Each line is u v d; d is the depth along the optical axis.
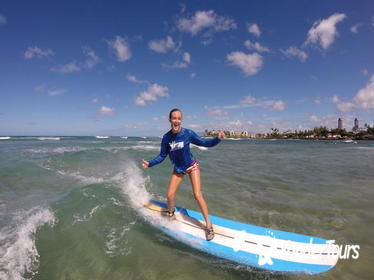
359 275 2.55
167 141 3.59
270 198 5.28
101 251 2.94
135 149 17.39
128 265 2.67
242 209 4.55
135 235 3.38
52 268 2.59
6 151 14.02
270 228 3.75
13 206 4.37
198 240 3.29
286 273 2.65
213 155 15.76
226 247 3.12
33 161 9.47
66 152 13.30
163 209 4.31
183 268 2.67
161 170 8.73
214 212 4.38
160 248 3.07
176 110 3.40
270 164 11.15
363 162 12.27
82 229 3.49
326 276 2.57
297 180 7.27
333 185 6.59
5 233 3.31
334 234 3.54
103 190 5.47
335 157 15.17
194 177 3.52
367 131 121.25
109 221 3.80
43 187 5.75
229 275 2.59
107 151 14.84
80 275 2.48
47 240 3.16
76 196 4.93
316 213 4.38
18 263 2.65
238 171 8.87
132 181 6.67
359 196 5.47
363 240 3.34
